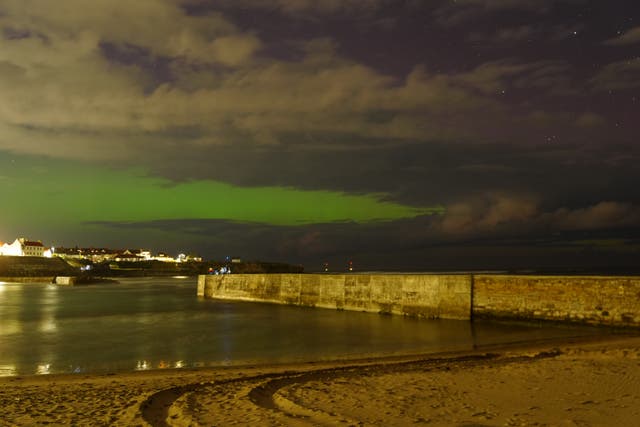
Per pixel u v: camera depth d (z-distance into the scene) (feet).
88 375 61.52
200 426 35.35
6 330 107.04
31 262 571.28
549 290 95.40
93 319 127.85
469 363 61.41
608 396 39.99
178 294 234.58
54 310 153.69
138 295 229.25
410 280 118.32
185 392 47.96
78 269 598.75
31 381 57.52
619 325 86.17
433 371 54.65
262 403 42.57
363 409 38.75
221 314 135.95
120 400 44.62
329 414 37.40
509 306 100.73
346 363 66.54
